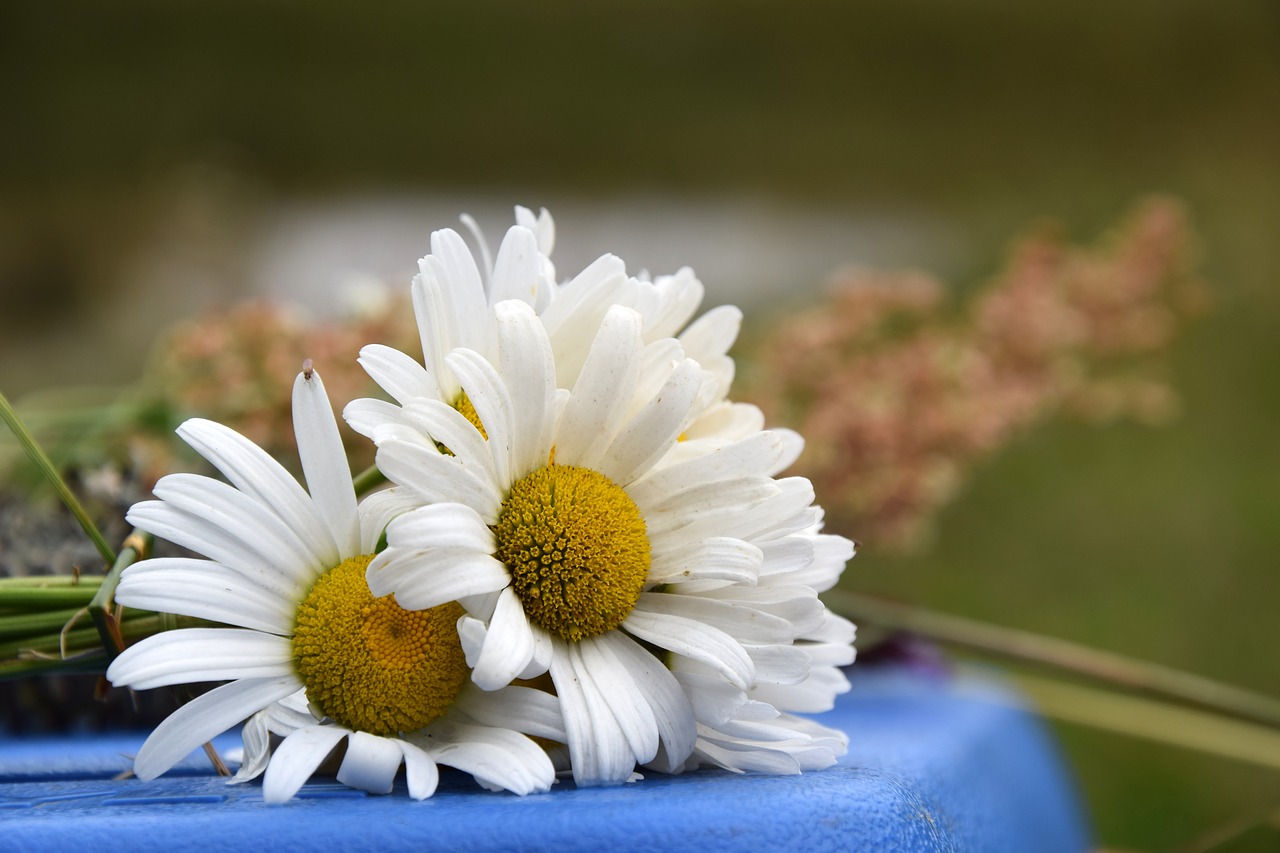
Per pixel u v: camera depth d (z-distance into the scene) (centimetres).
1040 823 44
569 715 29
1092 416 65
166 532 29
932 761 35
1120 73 214
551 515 30
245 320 48
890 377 55
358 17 219
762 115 216
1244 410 156
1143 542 140
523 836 27
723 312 33
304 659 30
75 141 198
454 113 214
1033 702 61
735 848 28
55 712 40
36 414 46
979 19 220
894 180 204
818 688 32
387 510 30
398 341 49
